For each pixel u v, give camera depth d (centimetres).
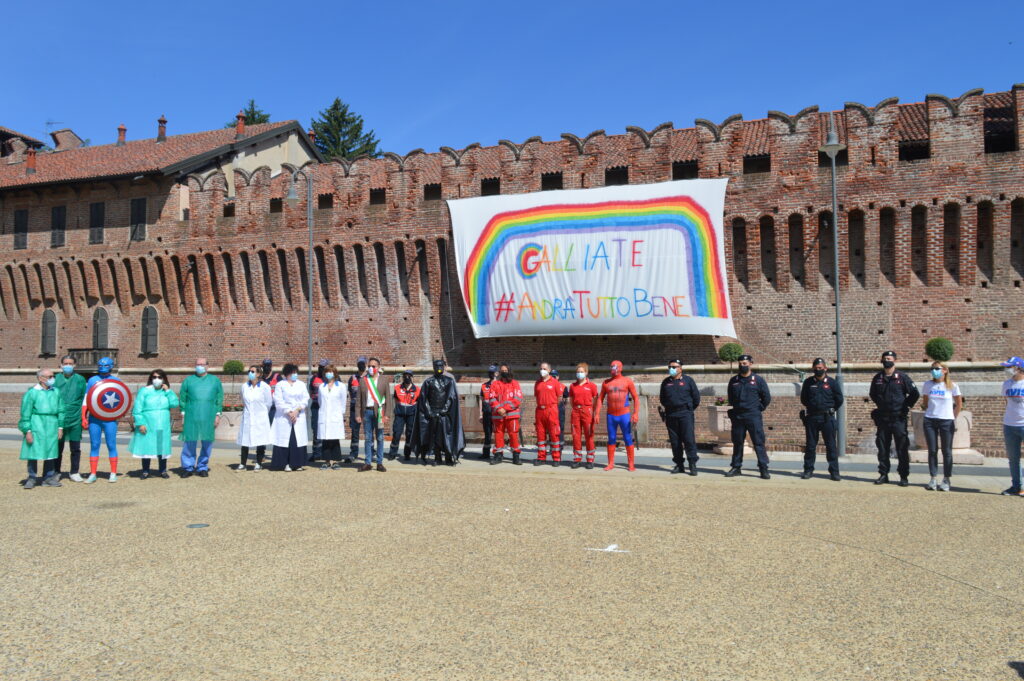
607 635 594
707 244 2542
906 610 659
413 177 3034
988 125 2575
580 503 1225
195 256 3350
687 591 713
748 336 2641
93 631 603
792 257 2639
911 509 1168
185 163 3400
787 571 786
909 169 2483
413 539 941
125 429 3186
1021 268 2414
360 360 1709
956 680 508
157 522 1053
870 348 2523
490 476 1573
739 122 2653
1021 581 750
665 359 2691
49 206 3656
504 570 789
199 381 1591
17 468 1773
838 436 1978
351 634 596
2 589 718
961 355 2434
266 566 802
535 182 2847
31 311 3694
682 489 1385
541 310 2694
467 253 2792
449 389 1764
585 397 1709
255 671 522
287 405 1711
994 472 1662
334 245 3130
